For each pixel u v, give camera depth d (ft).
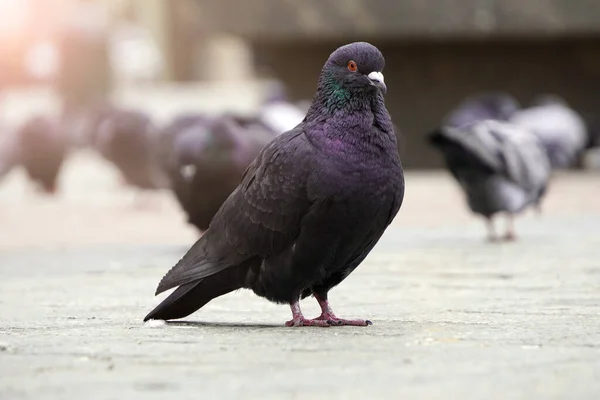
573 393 19.19
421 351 23.32
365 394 19.26
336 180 25.66
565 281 37.17
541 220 60.95
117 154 71.56
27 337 26.25
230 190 46.37
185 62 212.02
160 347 24.21
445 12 88.48
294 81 94.27
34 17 180.96
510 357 22.58
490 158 49.98
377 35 89.15
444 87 93.61
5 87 182.60
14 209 73.61
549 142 81.25
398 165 26.37
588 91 93.35
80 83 121.49
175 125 56.75
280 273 26.68
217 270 27.25
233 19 89.61
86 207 74.69
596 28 87.10
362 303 32.91
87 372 21.56
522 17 87.86
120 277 40.57
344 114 26.08
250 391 19.61
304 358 22.59
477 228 57.67
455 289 35.78
